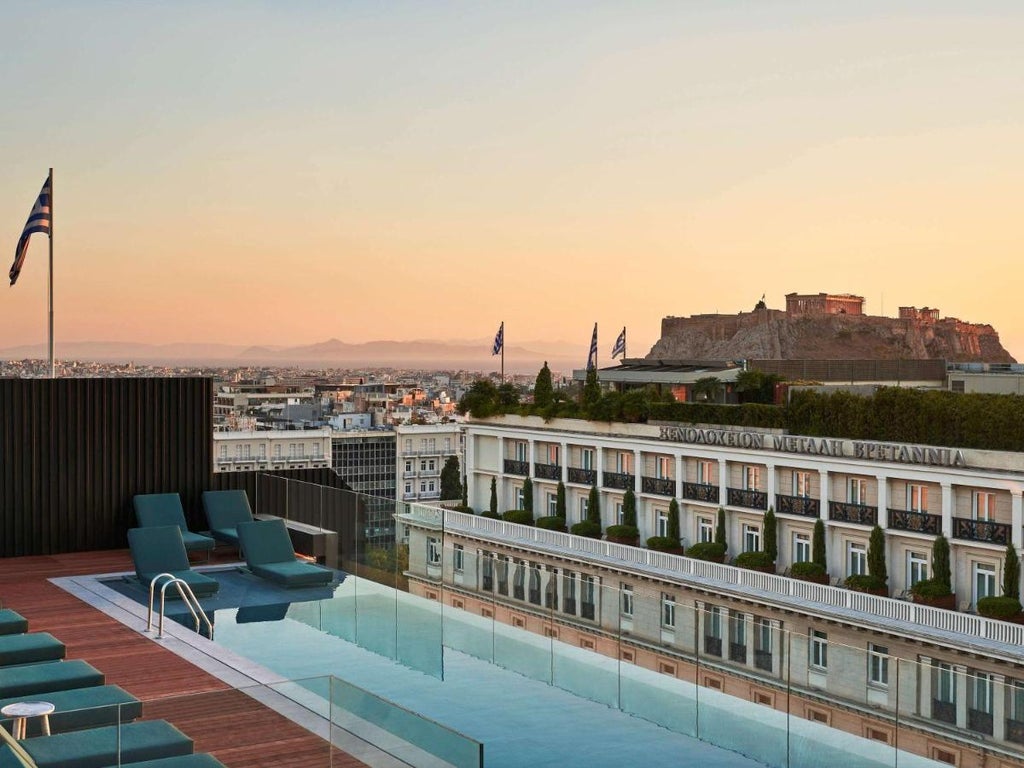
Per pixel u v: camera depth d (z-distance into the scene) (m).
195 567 20.34
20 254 24.58
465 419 65.81
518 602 15.77
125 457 22.22
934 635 36.12
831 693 11.50
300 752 8.59
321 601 17.86
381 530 17.16
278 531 20.20
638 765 12.03
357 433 152.75
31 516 21.41
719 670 12.67
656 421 54.84
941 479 40.94
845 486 44.97
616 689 14.05
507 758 12.26
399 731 8.13
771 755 12.04
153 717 8.33
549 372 61.88
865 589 41.31
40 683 10.61
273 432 149.00
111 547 22.12
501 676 15.59
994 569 39.72
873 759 11.23
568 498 58.34
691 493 51.31
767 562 46.25
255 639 15.77
